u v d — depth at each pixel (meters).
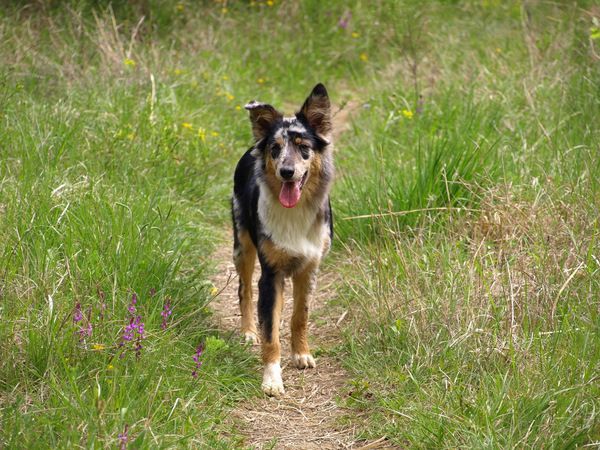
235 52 16.61
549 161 9.66
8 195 8.07
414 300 7.32
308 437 6.14
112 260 7.46
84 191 8.60
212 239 10.19
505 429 5.57
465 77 13.69
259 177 7.24
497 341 6.54
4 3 14.28
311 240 7.24
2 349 6.12
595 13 13.02
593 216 7.88
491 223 8.42
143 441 5.27
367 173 10.82
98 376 6.02
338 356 7.43
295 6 18.55
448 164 9.49
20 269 7.03
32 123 9.88
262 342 7.07
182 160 11.29
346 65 17.47
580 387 5.66
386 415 6.25
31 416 5.44
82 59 12.77
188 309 7.62
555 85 12.07
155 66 13.26
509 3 18.44
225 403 6.50
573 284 6.99
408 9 18.20
